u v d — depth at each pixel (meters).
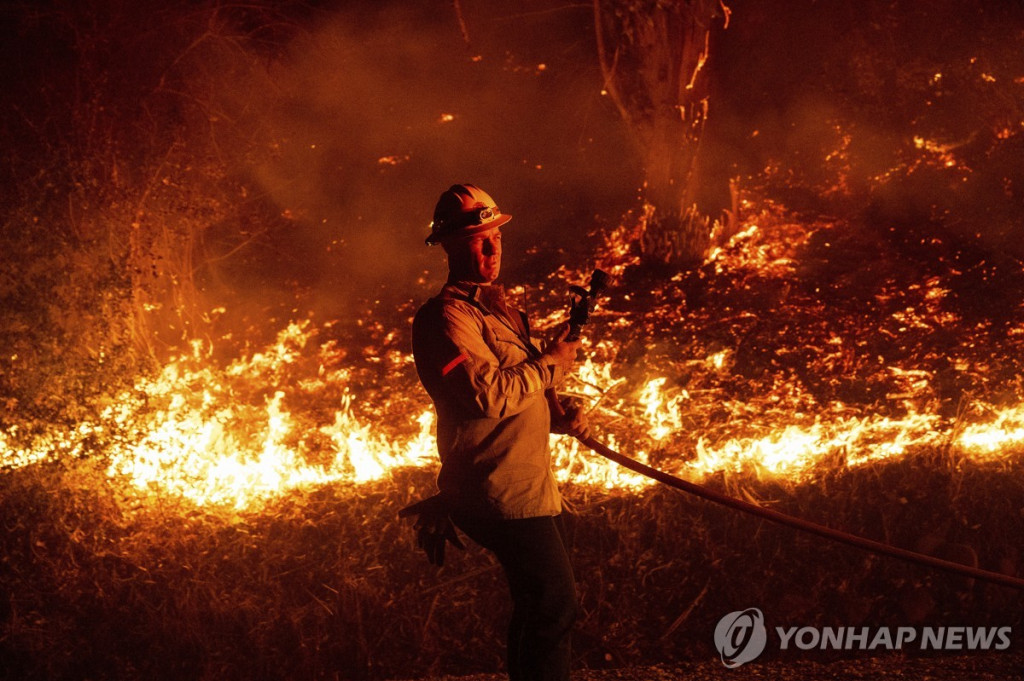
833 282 11.29
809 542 4.94
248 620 4.62
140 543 5.17
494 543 3.40
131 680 4.39
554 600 3.36
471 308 3.45
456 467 3.39
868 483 5.52
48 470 5.61
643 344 10.22
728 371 9.19
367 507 5.62
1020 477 5.50
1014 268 10.80
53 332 6.32
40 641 4.48
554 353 3.45
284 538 5.22
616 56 12.22
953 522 5.09
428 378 3.43
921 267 11.41
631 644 4.46
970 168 11.92
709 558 4.86
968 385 7.67
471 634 4.59
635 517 5.20
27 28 8.81
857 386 8.04
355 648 4.52
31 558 5.01
